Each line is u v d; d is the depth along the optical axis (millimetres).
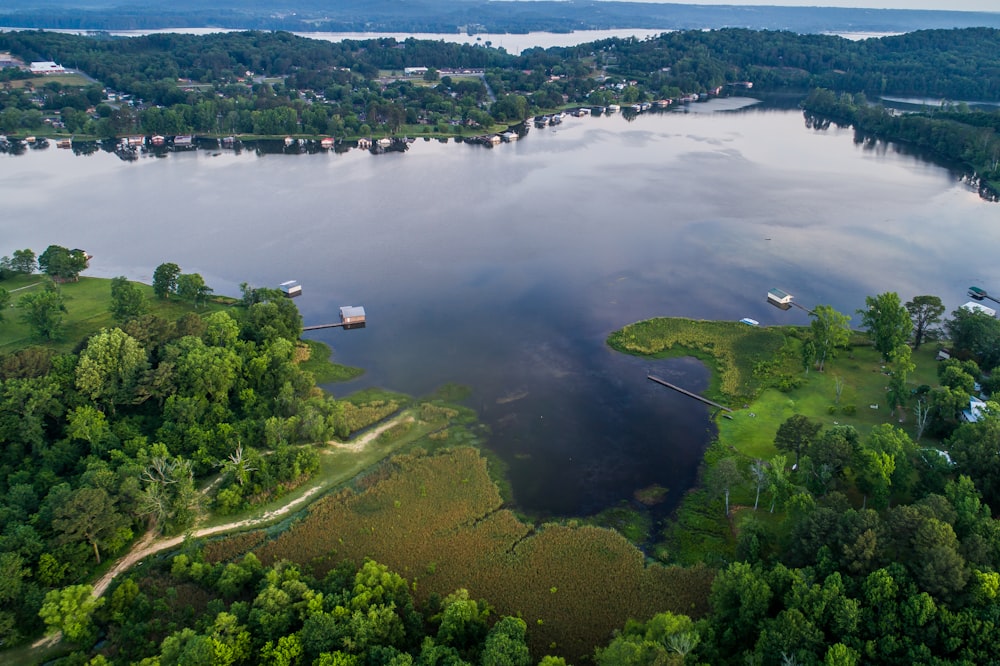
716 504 125062
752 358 173250
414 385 165125
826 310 164500
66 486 116000
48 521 111562
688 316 198250
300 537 117625
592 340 185750
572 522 121125
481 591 107125
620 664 81938
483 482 131125
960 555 90625
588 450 141125
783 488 116000
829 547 96125
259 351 165000
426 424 149750
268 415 147875
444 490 128875
